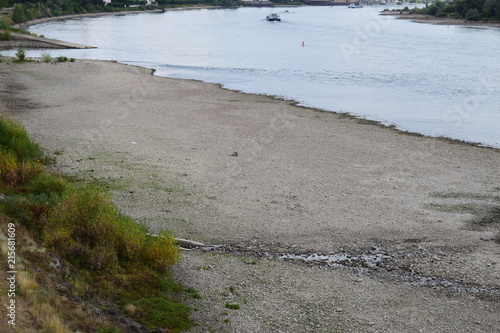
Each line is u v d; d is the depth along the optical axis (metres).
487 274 16.34
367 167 27.20
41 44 85.12
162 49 87.94
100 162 25.91
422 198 22.91
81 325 10.90
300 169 26.53
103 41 98.81
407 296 14.95
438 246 18.36
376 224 20.02
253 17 181.62
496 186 24.75
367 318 13.61
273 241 18.39
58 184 19.34
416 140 33.41
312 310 13.84
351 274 16.22
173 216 20.00
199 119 37.00
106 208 15.52
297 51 86.25
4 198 16.73
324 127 36.03
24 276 11.55
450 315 13.97
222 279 15.15
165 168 25.66
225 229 19.16
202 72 63.34
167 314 12.58
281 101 45.38
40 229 14.93
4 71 54.53
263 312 13.53
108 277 13.41
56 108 38.41
